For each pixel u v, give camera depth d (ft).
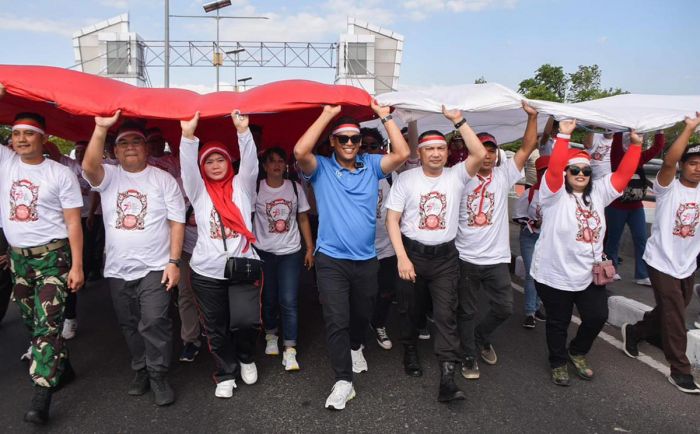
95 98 10.05
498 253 11.57
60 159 16.01
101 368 12.47
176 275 10.57
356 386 11.54
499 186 11.54
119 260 10.23
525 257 15.28
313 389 11.40
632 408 10.49
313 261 13.25
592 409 10.47
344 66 82.23
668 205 11.55
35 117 9.93
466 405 10.66
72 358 13.07
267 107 10.52
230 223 10.40
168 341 10.64
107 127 9.71
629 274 21.68
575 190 11.20
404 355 12.34
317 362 12.89
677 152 11.14
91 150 9.64
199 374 12.17
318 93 10.79
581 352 11.94
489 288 11.76
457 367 12.57
